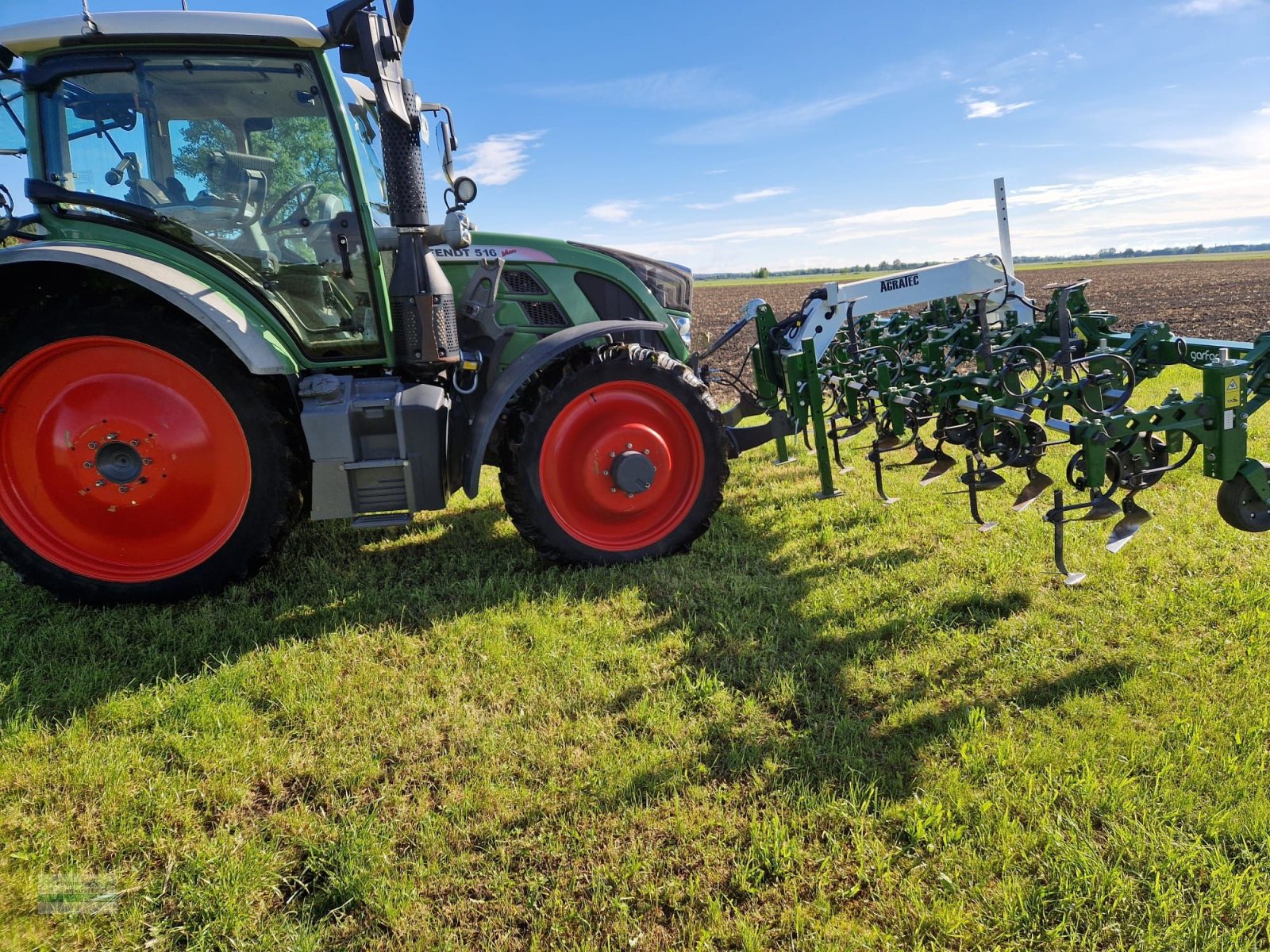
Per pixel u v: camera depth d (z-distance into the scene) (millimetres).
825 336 4867
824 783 2338
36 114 3551
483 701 2898
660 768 2453
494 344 4555
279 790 2438
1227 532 4113
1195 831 2100
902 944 1830
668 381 4172
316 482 3682
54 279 3588
